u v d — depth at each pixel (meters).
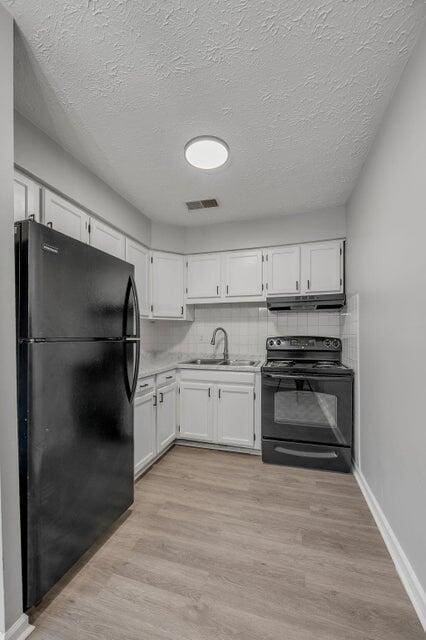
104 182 2.30
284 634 1.14
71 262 1.39
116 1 1.05
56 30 1.16
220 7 1.07
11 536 1.09
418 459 1.23
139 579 1.38
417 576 1.25
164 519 1.83
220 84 1.41
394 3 1.07
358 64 1.31
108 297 1.66
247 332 3.33
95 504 1.53
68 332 1.37
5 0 1.05
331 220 2.82
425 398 1.17
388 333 1.58
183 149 1.92
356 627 1.16
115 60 1.28
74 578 1.39
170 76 1.36
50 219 1.80
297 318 3.18
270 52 1.25
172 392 2.85
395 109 1.45
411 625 1.17
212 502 2.01
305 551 1.56
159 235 3.11
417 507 1.24
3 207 1.07
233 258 3.13
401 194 1.39
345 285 2.78
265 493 2.12
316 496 2.08
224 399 2.81
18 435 1.18
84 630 1.14
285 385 2.58
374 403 1.86
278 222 2.99
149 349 3.33
